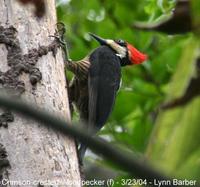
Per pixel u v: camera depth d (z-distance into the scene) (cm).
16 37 758
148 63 1455
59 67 782
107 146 225
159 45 1482
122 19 1471
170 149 250
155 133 256
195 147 248
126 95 1424
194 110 253
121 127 1417
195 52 260
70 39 1476
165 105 259
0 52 743
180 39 1409
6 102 229
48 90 737
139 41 1451
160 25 277
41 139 673
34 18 781
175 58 1370
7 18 768
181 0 271
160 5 1303
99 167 1191
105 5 1480
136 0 1474
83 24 1509
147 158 249
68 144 694
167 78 1453
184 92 255
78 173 701
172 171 238
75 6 1563
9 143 672
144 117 1402
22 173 660
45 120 230
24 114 230
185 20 271
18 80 721
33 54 752
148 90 1445
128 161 221
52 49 781
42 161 667
